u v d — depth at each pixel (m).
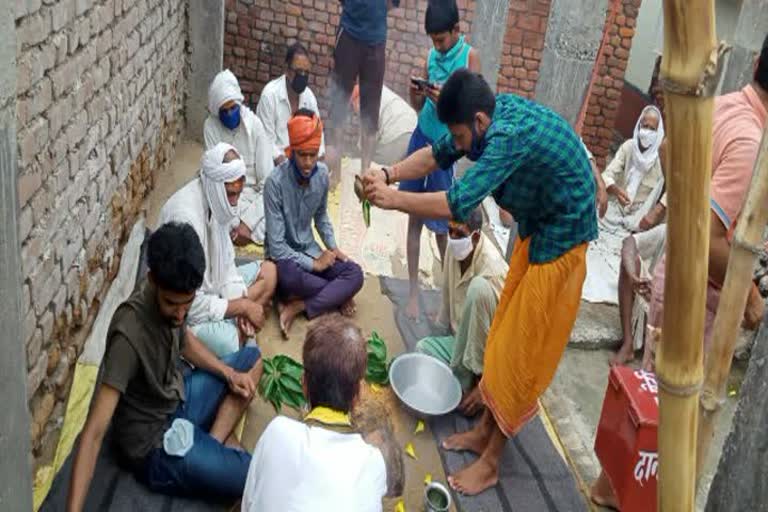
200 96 6.29
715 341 1.64
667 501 1.15
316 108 5.72
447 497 3.16
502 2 5.88
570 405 4.20
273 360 3.90
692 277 1.01
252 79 6.98
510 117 2.82
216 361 3.37
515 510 3.32
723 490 2.17
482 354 3.70
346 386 2.16
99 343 3.70
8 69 1.61
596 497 3.47
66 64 3.20
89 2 3.47
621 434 3.16
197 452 3.00
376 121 6.00
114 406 2.69
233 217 3.82
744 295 1.58
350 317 4.49
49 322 3.16
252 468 2.15
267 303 4.24
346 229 5.55
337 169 6.04
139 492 3.04
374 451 2.17
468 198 2.75
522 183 2.96
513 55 6.90
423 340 4.11
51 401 3.25
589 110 7.30
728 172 2.81
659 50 8.31
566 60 4.57
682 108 0.91
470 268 3.95
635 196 6.07
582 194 2.94
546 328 3.07
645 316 4.54
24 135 2.74
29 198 2.84
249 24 6.75
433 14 4.46
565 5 4.46
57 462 3.12
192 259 2.63
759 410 2.01
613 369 3.29
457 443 3.58
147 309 2.78
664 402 1.11
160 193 5.45
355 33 5.73
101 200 3.94
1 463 1.84
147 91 4.94
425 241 5.53
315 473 2.04
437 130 4.35
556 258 3.01
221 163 3.62
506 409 3.23
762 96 2.84
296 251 4.39
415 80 4.29
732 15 6.82
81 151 3.53
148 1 4.75
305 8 6.70
